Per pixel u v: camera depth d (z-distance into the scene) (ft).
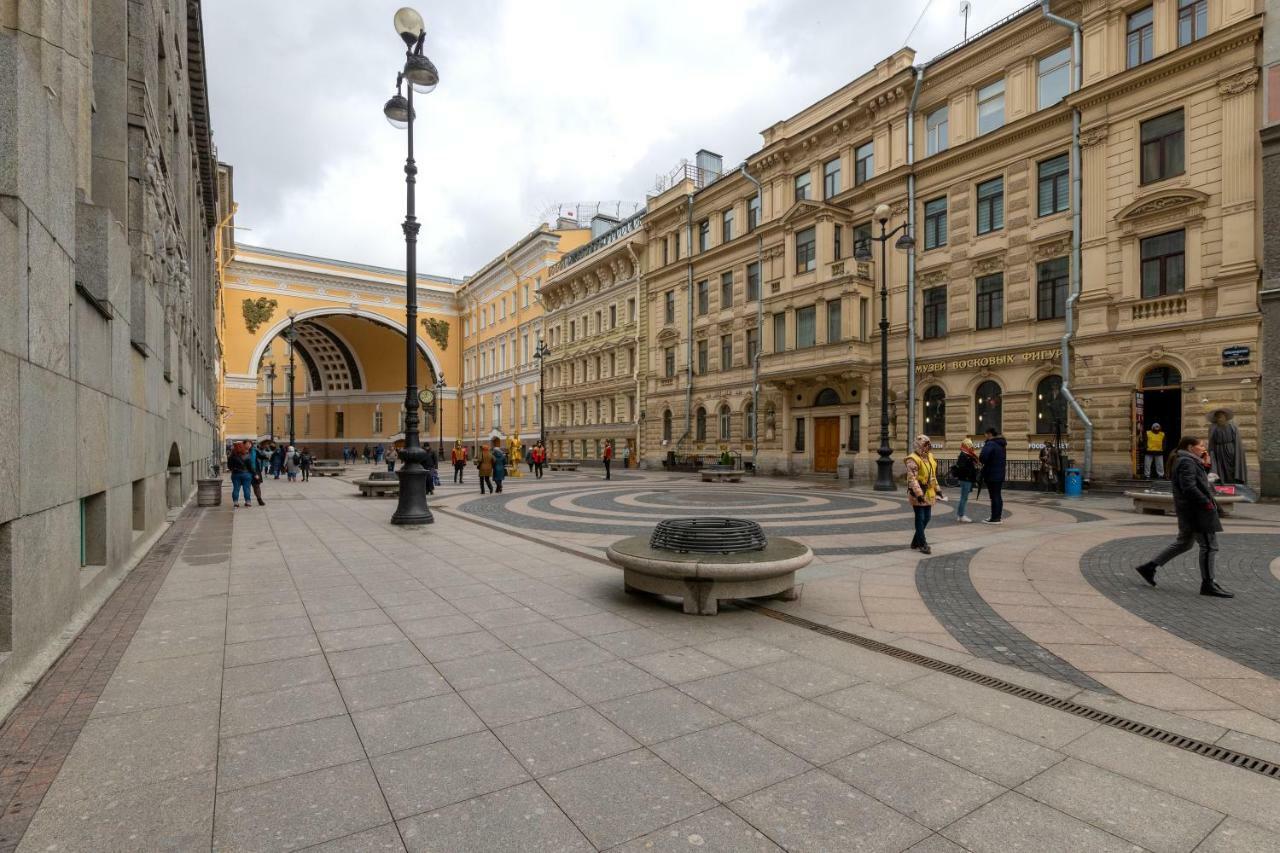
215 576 24.61
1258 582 23.25
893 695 13.10
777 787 9.61
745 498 59.36
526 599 20.89
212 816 8.80
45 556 15.34
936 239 81.87
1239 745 10.91
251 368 197.88
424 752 10.66
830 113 94.38
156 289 34.30
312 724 11.69
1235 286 55.72
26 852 7.95
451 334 234.79
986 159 75.61
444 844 8.22
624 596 21.29
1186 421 58.34
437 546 31.73
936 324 81.30
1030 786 9.63
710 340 116.16
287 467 100.07
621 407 140.46
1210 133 57.62
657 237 128.88
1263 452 54.08
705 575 18.25
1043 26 70.49
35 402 14.57
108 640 16.58
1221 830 8.50
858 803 9.18
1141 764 10.28
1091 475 64.44
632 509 49.70
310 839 8.30
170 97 44.96
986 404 75.56
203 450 81.71
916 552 29.55
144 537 31.04
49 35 20.13
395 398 263.70
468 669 14.52
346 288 214.90
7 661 12.95
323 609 19.69
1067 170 69.00
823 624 18.03
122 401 24.61
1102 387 63.98
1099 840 8.30
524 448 182.80
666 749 10.79
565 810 8.99
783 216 97.45
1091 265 65.46
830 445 94.38
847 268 86.79
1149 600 20.75
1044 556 28.43
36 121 14.58
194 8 65.98
